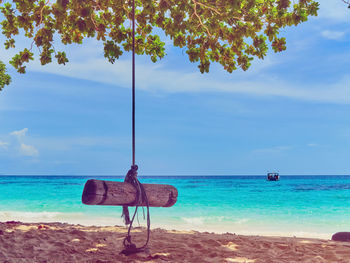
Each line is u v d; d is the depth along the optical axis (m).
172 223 15.91
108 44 7.45
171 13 6.46
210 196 36.00
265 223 17.09
